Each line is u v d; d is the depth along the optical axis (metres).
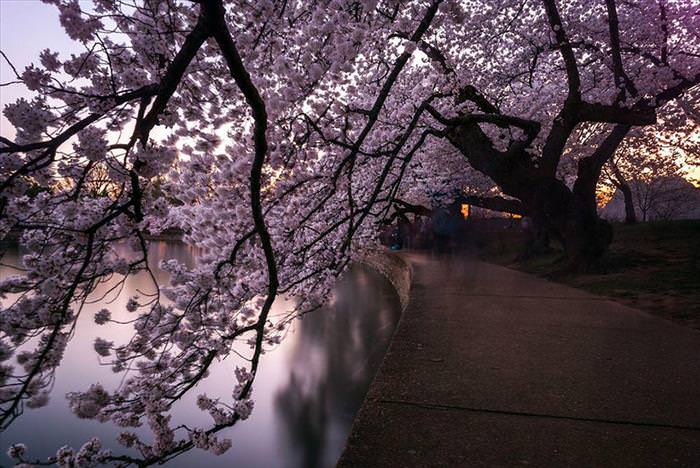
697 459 2.88
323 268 6.04
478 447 3.05
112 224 2.68
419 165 20.61
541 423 3.43
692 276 11.13
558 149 13.36
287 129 4.60
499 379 4.44
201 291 3.78
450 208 25.45
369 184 11.23
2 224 2.38
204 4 2.30
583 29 15.16
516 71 17.14
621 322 7.15
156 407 3.06
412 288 11.23
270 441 7.25
